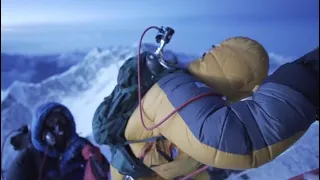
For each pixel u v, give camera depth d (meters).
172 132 1.39
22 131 3.09
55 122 2.95
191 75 1.51
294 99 1.25
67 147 2.98
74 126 3.02
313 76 1.27
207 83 1.48
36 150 2.97
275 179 3.22
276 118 1.24
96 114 1.69
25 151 2.97
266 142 1.26
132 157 1.68
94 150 2.67
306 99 1.25
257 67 1.45
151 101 1.47
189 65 1.56
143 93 1.55
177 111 1.36
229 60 1.46
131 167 1.68
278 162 3.47
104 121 1.65
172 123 1.39
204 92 1.37
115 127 1.63
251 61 1.45
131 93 1.57
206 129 1.29
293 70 1.29
